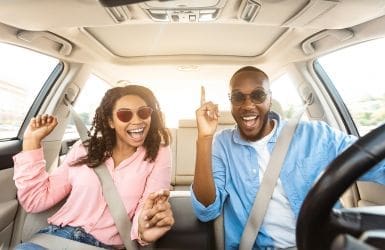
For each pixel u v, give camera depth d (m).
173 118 2.85
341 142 1.27
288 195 1.21
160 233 1.06
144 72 2.53
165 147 1.49
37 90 2.31
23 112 2.21
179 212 1.35
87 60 2.26
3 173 1.81
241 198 1.27
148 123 1.37
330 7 1.31
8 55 1.82
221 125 2.41
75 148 1.51
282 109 1.72
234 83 1.27
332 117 2.34
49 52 2.00
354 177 0.38
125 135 1.35
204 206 1.20
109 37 2.01
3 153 1.82
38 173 1.32
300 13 1.39
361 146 0.38
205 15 1.51
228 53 2.34
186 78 2.62
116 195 1.28
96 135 1.43
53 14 1.36
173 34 1.98
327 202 0.39
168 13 1.48
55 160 2.36
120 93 1.38
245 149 1.34
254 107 1.24
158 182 1.37
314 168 1.23
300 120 1.32
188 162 2.56
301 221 0.40
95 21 1.46
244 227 1.22
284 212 1.22
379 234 0.38
